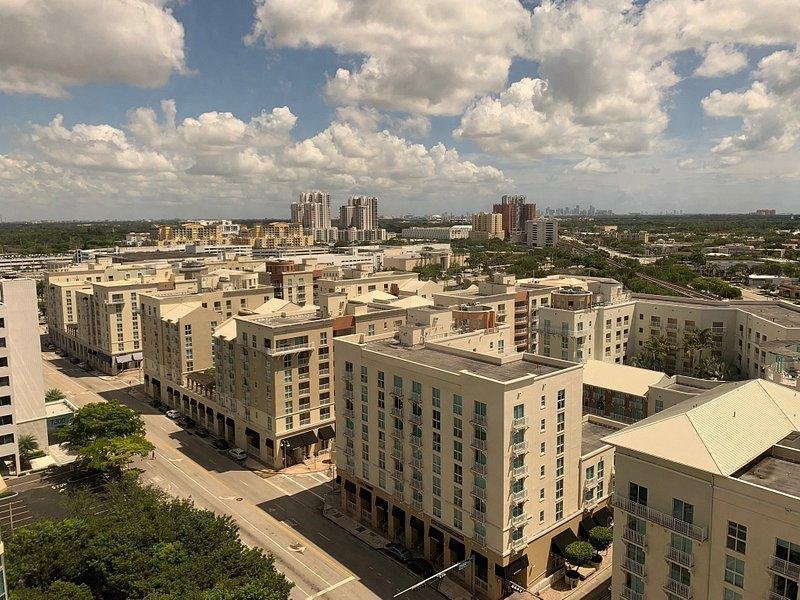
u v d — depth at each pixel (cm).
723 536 5025
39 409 11650
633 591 5744
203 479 10619
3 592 5075
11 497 9612
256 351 11200
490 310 11538
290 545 8388
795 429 5812
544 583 7400
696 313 13238
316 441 11538
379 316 12794
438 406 7612
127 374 18288
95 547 6625
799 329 11081
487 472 7006
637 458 5578
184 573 6109
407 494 8231
